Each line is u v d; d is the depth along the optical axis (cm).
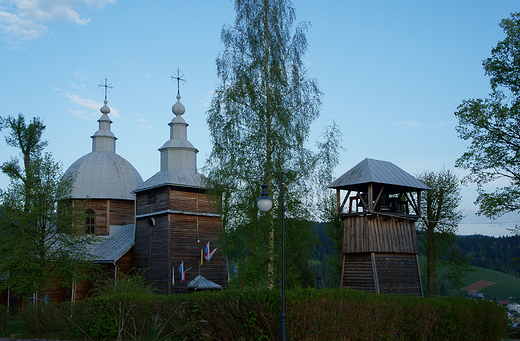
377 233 2930
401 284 2925
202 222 4200
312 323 1544
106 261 4094
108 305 2283
